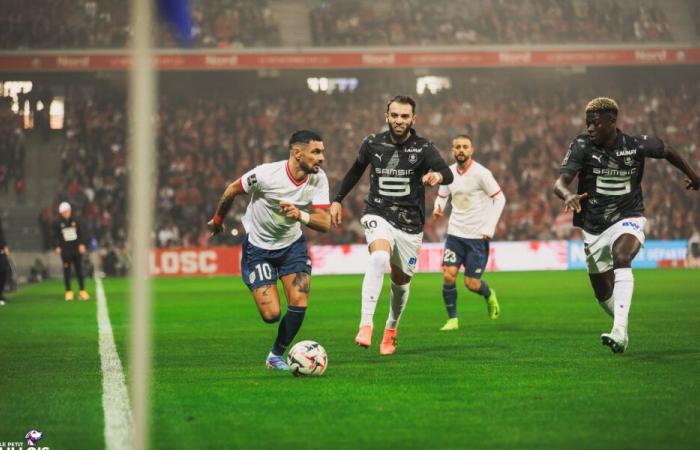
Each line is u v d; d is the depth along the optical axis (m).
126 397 11.48
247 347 17.59
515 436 8.92
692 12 76.38
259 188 13.45
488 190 20.70
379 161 15.13
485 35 72.94
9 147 65.81
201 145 67.50
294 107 72.12
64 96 71.56
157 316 25.75
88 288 42.84
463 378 12.84
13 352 17.03
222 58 68.62
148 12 4.29
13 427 9.65
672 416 9.87
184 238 59.72
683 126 72.12
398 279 15.58
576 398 11.04
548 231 62.28
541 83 76.94
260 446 8.59
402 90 76.38
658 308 25.98
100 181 63.72
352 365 14.41
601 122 14.62
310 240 59.31
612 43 71.75
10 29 67.44
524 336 18.92
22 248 61.59
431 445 8.57
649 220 62.38
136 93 4.62
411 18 73.94
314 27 72.81
